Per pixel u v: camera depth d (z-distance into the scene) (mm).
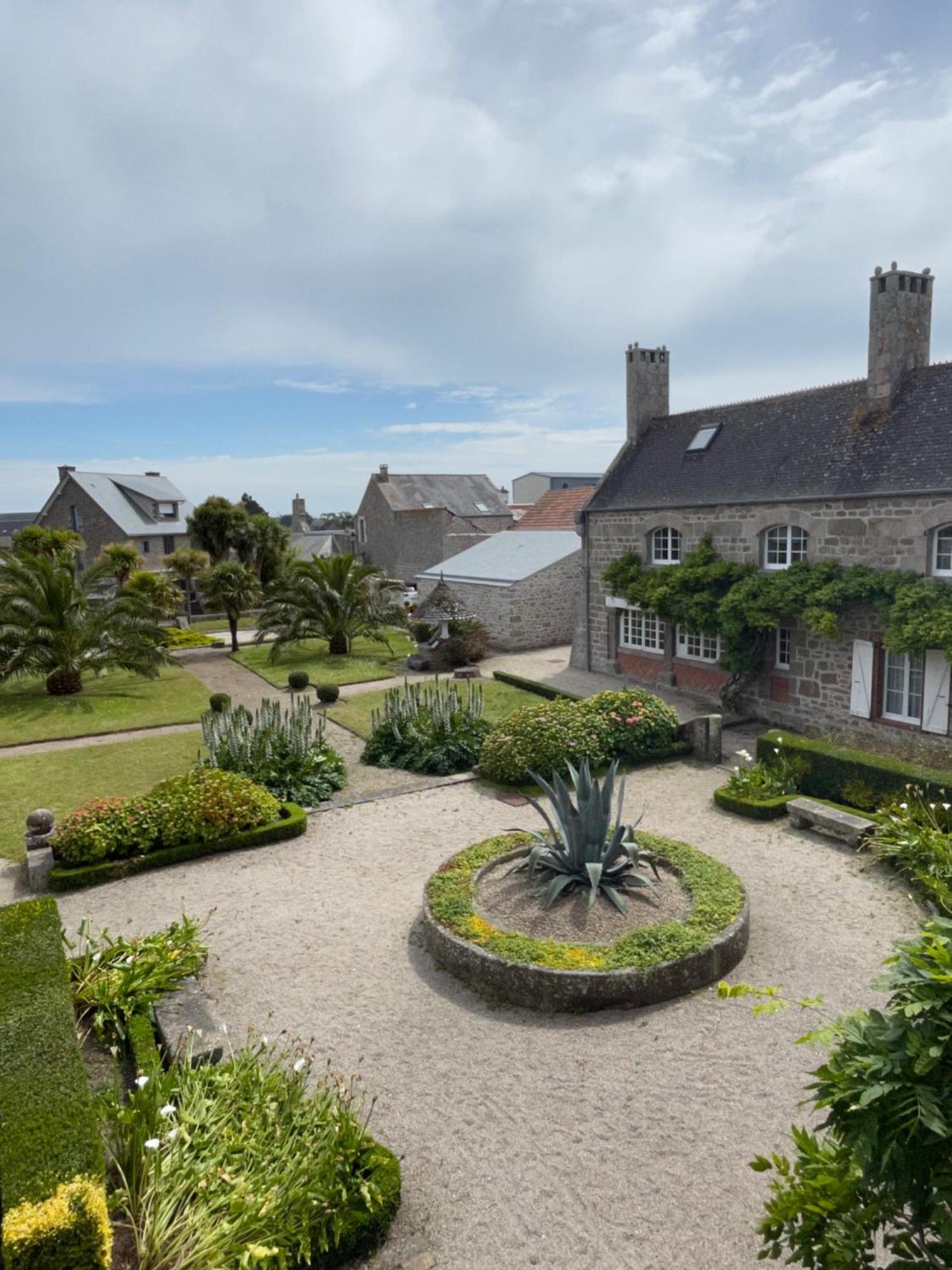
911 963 3172
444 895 8781
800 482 16906
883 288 16172
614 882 8781
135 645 23500
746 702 18484
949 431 14820
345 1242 4883
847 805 12164
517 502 77250
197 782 11852
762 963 7980
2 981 5961
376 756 15844
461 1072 6578
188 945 7980
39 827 10797
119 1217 4793
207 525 45688
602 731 14367
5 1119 4504
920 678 14852
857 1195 3086
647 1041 6867
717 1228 5051
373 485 53281
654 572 20453
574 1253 4930
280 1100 5504
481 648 26797
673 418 22719
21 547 37125
